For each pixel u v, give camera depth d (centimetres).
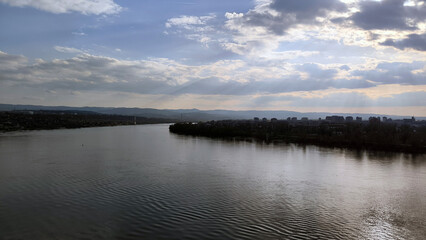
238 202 3916
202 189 4534
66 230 2956
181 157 8044
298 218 3388
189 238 2803
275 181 5203
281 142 12850
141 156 8175
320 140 12744
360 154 9225
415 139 11400
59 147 10331
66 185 4675
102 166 6462
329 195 4375
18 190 4372
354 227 3169
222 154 8794
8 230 2952
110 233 2894
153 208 3609
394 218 3462
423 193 4594
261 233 2947
